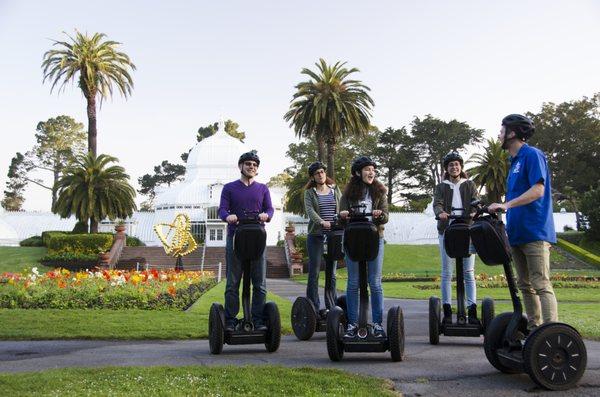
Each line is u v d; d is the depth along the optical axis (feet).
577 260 140.77
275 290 71.00
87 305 41.04
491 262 16.65
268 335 21.97
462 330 23.86
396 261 144.05
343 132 145.69
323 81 140.56
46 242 159.84
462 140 274.36
